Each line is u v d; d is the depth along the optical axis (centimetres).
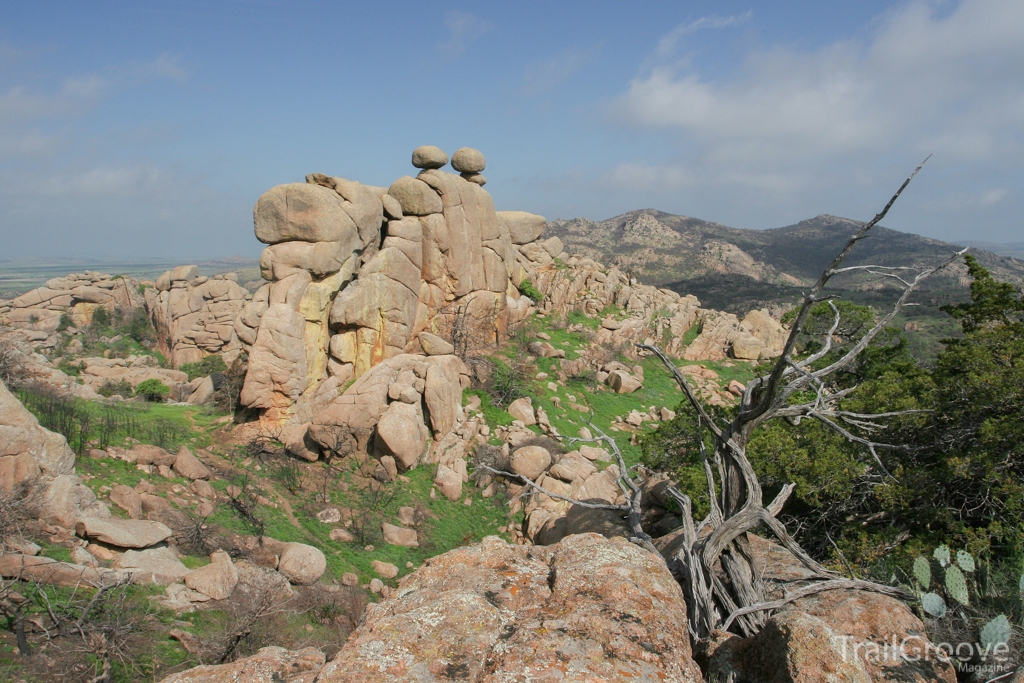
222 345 5825
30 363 3017
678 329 4881
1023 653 774
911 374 2425
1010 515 1503
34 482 1789
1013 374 1764
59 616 1465
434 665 557
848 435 1094
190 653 1565
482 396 3341
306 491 2550
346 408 2716
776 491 1877
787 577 1021
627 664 561
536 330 4241
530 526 2553
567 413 3475
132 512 1995
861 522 1775
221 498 2319
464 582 712
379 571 2258
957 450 1745
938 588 1075
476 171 3891
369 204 3123
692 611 941
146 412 2944
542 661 553
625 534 2047
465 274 3647
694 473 1970
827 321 3406
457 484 2752
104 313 6475
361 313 3047
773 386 959
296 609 1897
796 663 623
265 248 2955
